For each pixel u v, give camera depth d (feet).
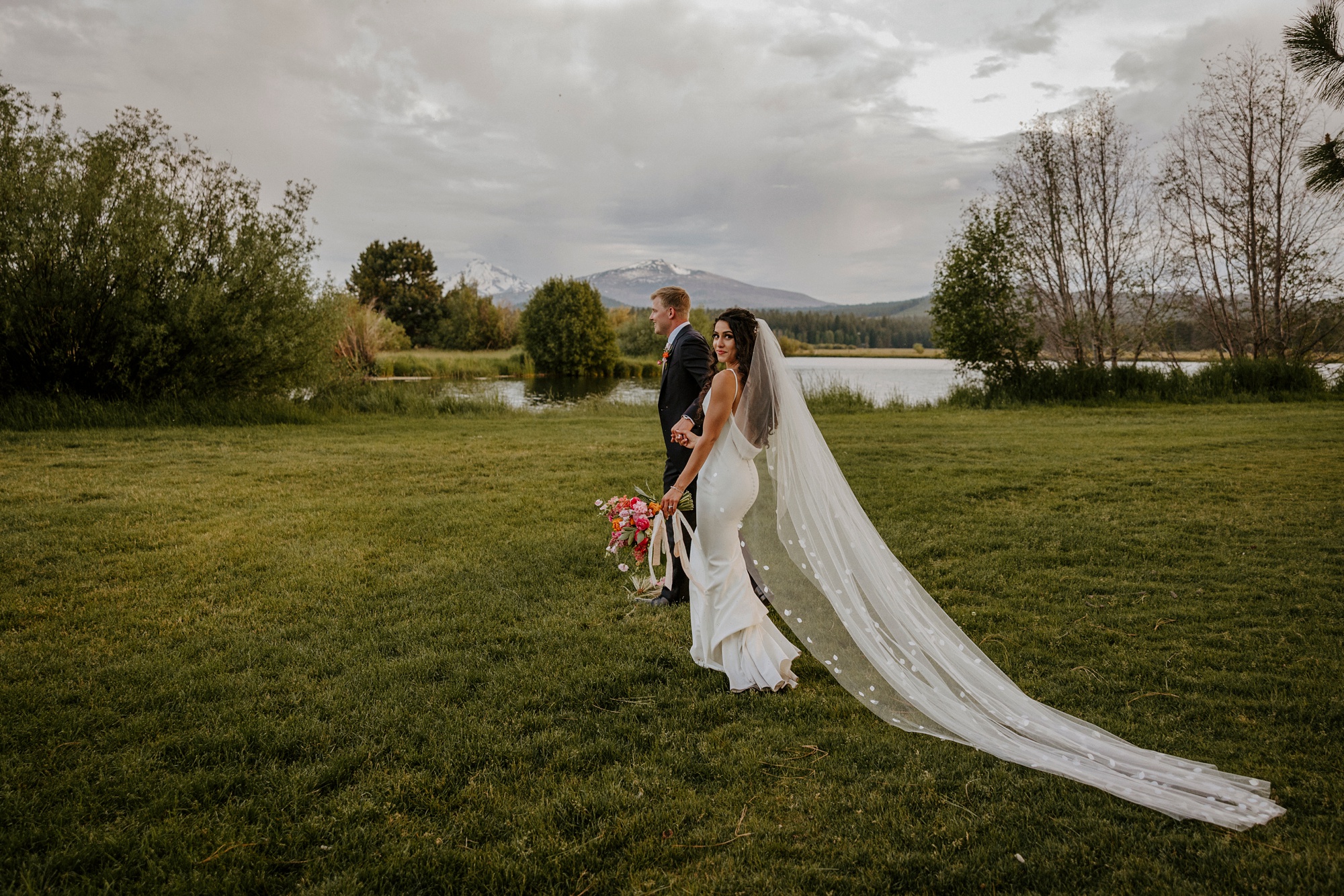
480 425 48.16
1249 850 7.24
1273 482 25.35
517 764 8.89
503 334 225.35
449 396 64.95
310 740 9.38
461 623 13.44
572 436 41.47
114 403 44.29
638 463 31.07
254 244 48.67
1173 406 59.16
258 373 50.19
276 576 15.99
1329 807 7.93
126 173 45.16
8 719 9.68
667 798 8.25
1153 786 8.34
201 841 7.41
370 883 6.89
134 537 18.63
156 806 7.89
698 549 11.83
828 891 6.78
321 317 52.01
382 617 13.70
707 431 11.49
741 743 9.45
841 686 11.21
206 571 16.15
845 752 9.25
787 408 11.44
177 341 46.57
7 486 24.40
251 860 7.16
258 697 10.53
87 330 44.78
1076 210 73.31
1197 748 9.22
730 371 11.36
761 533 11.57
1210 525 19.97
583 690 10.89
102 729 9.59
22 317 42.75
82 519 20.21
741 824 7.79
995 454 33.22
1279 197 69.41
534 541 18.83
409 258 242.78
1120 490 24.84
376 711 10.14
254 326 47.80
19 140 43.52
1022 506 22.76
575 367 160.76
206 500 22.88
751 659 11.21
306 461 30.89
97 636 12.55
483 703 10.47
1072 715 10.07
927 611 11.36
